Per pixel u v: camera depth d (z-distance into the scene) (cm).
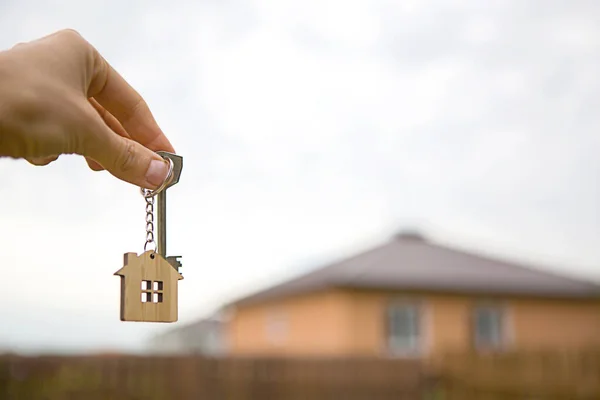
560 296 1862
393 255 1931
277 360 1123
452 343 1725
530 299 1848
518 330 1817
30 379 873
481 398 1128
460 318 1750
